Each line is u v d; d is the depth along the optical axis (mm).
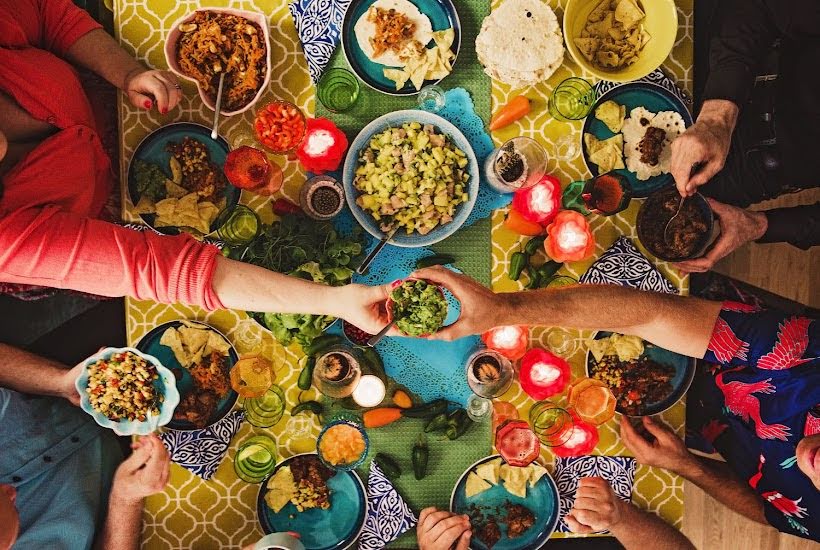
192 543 1826
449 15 1729
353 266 1768
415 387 1831
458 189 1706
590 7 1693
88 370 1657
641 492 1907
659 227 1735
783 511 1740
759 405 1699
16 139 1486
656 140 1767
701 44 2027
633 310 1617
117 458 1936
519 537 1897
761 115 1913
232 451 1804
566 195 1786
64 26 1614
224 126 1735
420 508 1869
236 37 1634
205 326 1740
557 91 1753
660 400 1863
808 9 1630
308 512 1850
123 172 1709
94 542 1850
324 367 1706
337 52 1745
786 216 1815
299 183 1758
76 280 1327
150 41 1703
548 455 1884
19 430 1773
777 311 1639
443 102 1754
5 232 1271
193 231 1702
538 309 1562
